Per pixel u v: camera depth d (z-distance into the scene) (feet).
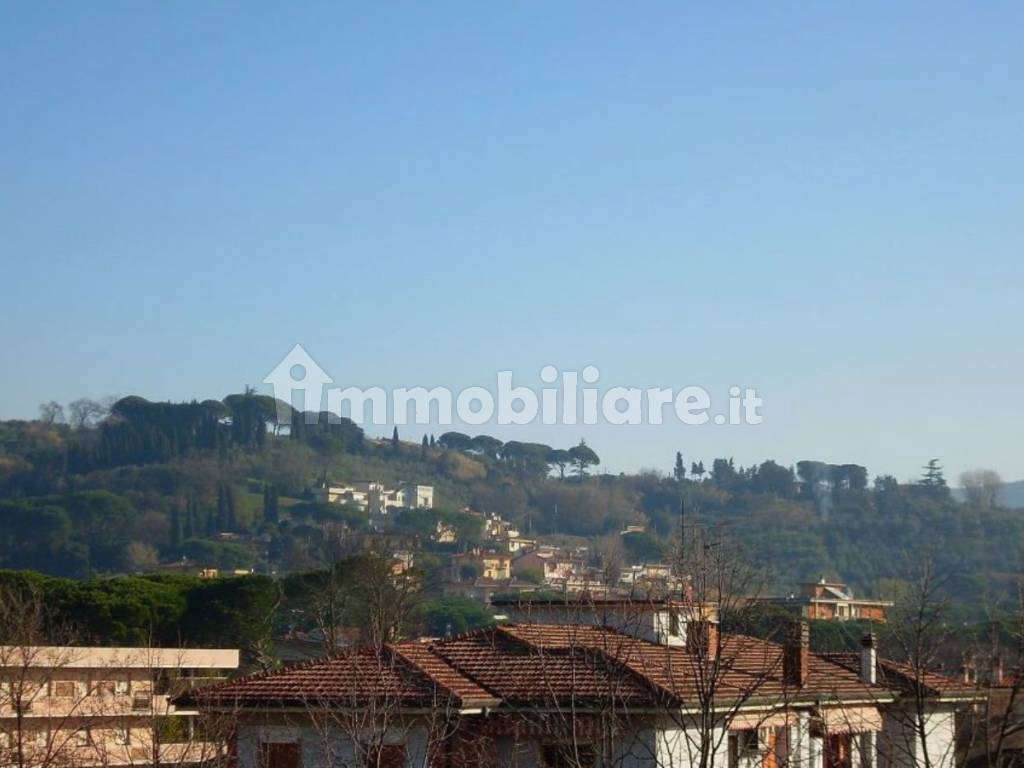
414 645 137.80
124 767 152.46
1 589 250.16
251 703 123.03
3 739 152.25
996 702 113.60
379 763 111.34
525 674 127.03
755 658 137.80
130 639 271.28
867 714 137.49
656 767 113.19
